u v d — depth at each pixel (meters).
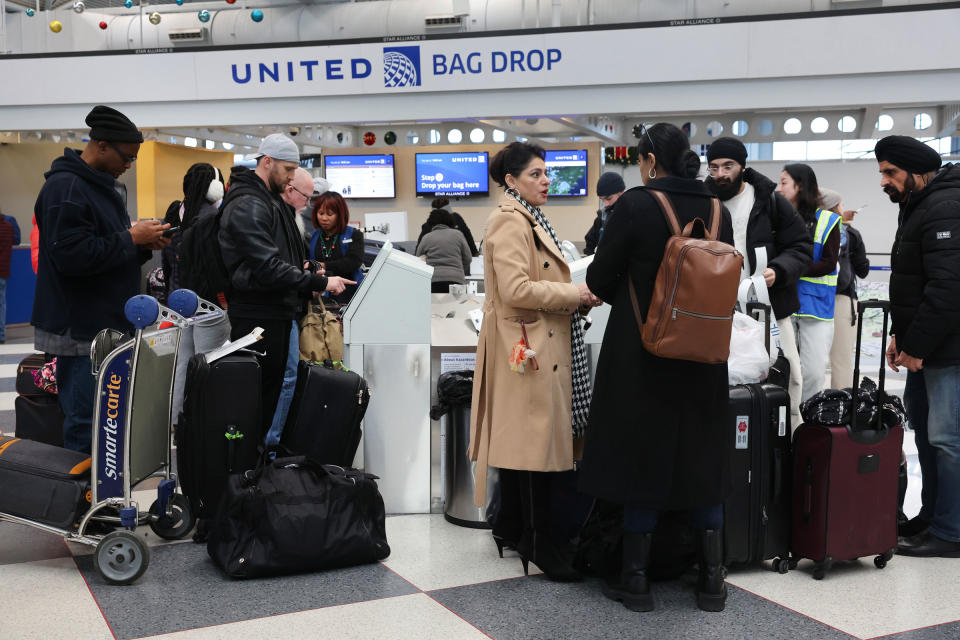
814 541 2.76
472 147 13.15
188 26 10.17
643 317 2.48
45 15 10.43
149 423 2.84
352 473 2.92
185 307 3.00
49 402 3.86
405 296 3.45
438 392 3.42
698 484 2.47
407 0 9.55
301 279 3.07
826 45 7.08
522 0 8.62
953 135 13.30
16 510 2.74
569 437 2.77
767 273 3.35
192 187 4.11
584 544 2.79
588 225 13.12
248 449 2.95
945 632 2.34
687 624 2.39
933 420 2.98
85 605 2.49
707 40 7.24
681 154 2.56
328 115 8.08
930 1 7.72
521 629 2.35
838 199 4.65
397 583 2.70
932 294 2.85
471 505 3.32
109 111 3.02
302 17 9.77
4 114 8.58
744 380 2.83
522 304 2.64
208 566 2.83
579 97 7.60
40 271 3.02
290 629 2.33
